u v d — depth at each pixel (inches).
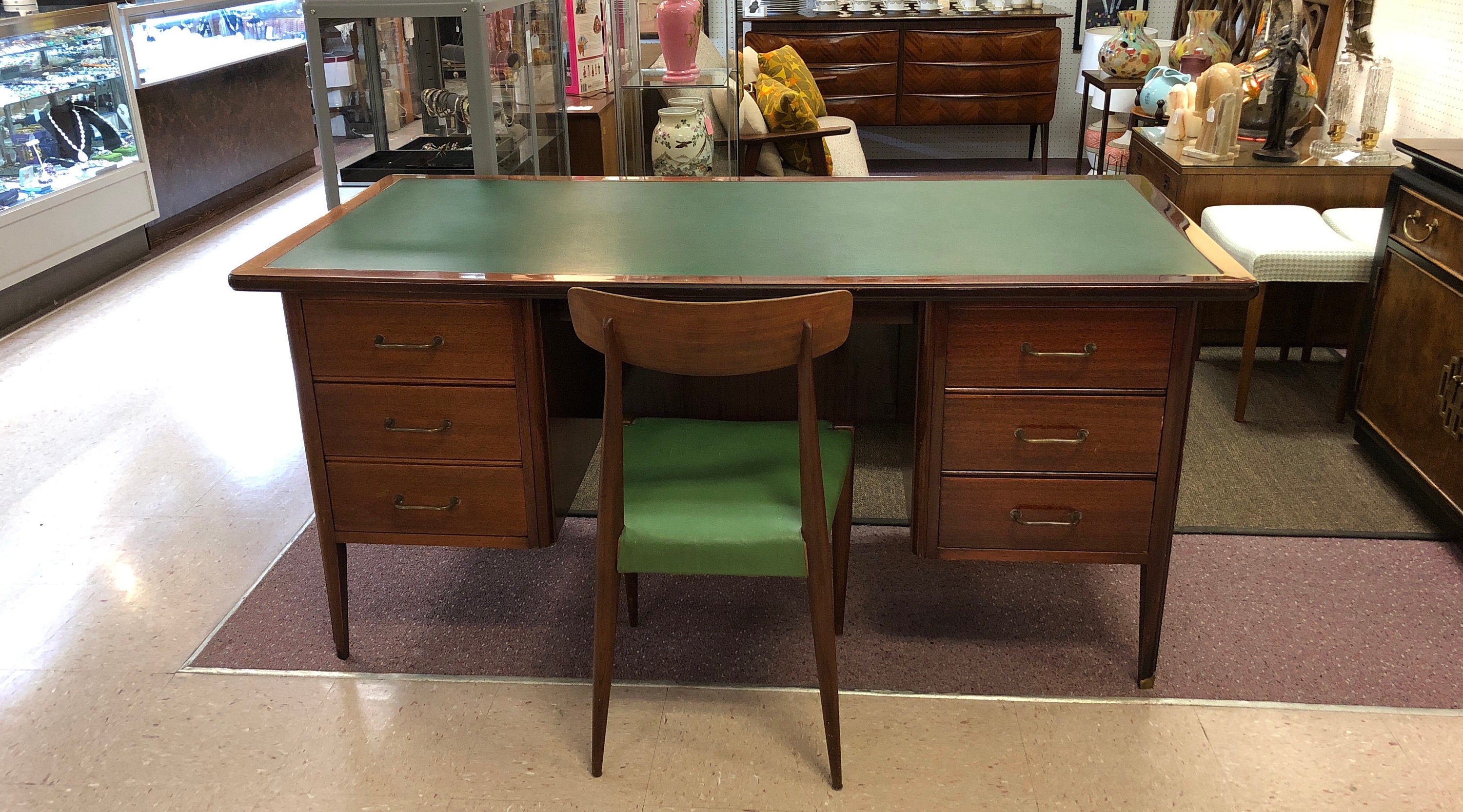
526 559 100.8
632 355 66.0
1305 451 117.4
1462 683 81.7
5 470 119.0
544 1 134.5
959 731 77.9
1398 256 108.3
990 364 73.4
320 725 79.7
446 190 97.8
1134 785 72.9
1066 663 84.8
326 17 106.3
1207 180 136.6
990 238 81.1
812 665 85.4
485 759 76.2
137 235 187.5
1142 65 201.6
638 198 94.7
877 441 120.8
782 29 242.2
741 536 70.3
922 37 240.4
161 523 108.3
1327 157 136.9
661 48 151.3
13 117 157.2
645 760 75.7
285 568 100.1
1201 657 85.3
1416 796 71.4
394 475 79.8
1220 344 145.8
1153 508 76.4
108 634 91.0
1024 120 245.8
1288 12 166.4
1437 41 138.3
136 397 135.9
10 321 158.2
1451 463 98.2
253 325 159.2
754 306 63.0
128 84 179.0
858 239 81.5
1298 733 77.1
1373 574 95.5
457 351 75.6
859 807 71.3
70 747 77.9
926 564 98.4
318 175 249.0
